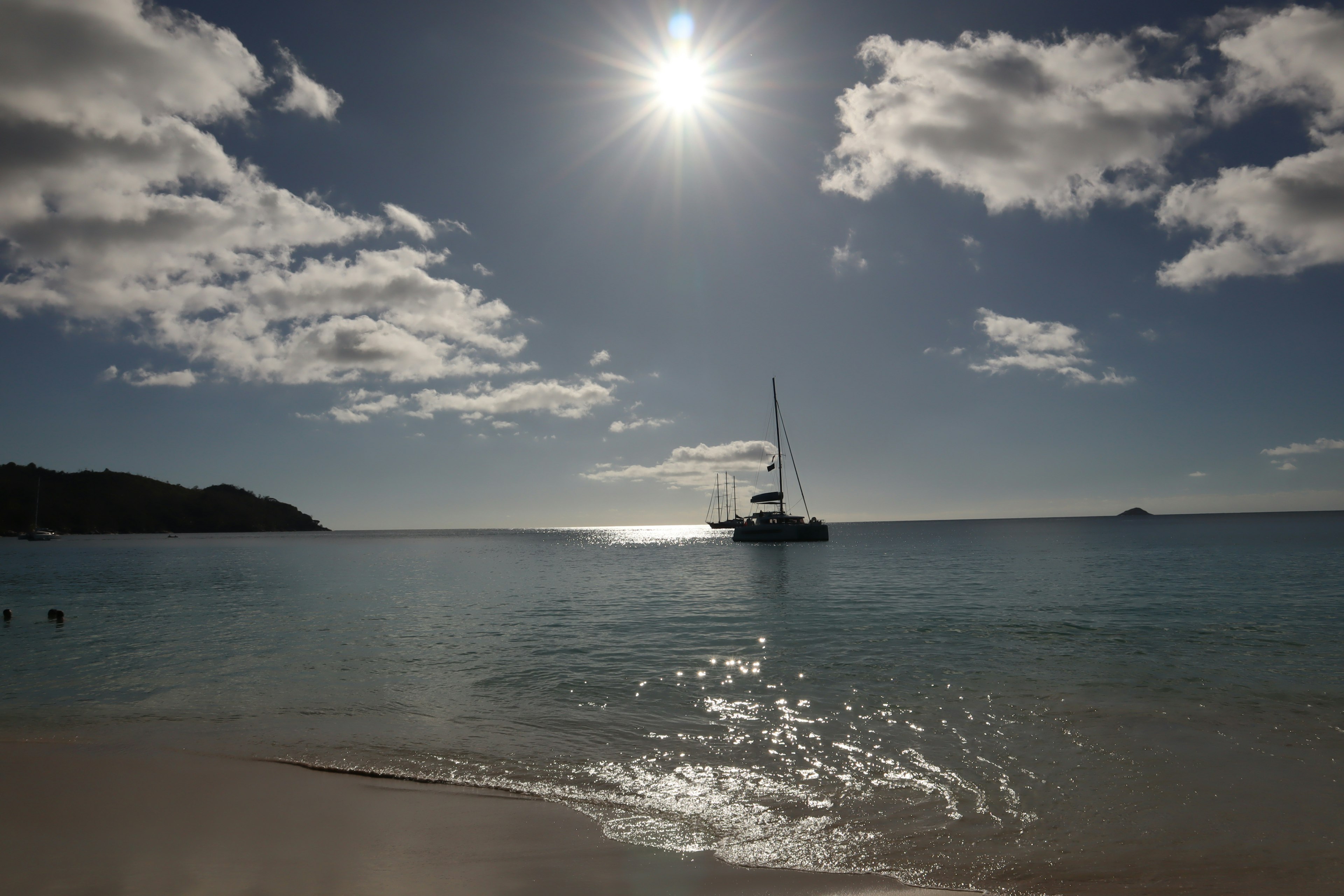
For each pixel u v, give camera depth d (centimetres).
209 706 1393
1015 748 1077
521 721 1267
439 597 3628
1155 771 973
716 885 677
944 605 2919
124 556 8731
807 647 1988
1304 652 1823
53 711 1358
